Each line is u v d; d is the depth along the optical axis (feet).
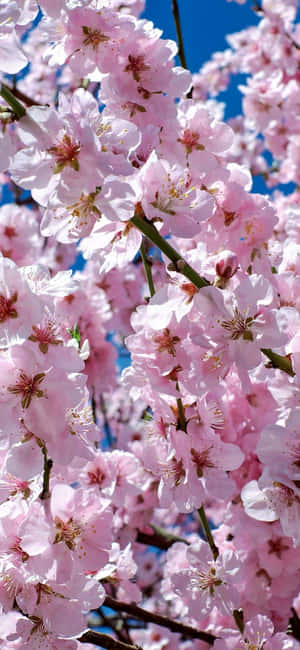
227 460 2.01
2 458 1.91
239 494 2.46
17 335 1.73
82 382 1.78
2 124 1.72
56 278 1.80
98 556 1.86
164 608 4.45
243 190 2.14
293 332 1.86
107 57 2.00
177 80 2.06
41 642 1.90
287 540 2.34
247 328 1.83
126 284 4.86
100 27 1.95
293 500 1.79
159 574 4.85
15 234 3.19
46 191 1.75
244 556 2.36
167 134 2.08
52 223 1.82
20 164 1.73
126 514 3.25
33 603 1.86
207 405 2.01
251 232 2.14
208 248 2.14
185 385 1.94
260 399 2.48
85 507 1.86
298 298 2.04
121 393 5.29
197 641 2.86
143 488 3.10
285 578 2.35
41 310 1.73
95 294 3.56
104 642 2.15
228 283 1.93
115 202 1.75
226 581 2.08
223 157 2.32
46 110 1.71
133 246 1.93
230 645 2.15
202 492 2.00
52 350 1.77
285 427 1.78
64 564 1.83
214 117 2.13
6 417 1.76
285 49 4.40
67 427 1.78
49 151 1.73
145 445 2.06
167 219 1.84
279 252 2.24
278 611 2.39
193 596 2.10
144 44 2.01
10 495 1.90
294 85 4.34
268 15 4.54
